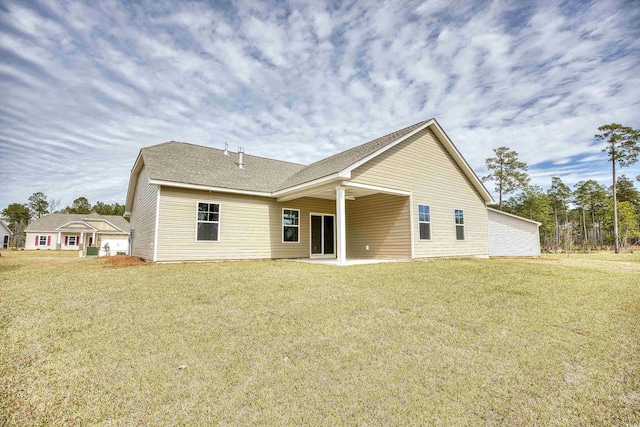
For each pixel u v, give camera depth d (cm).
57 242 3972
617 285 781
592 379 326
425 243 1284
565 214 4884
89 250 2284
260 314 509
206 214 1199
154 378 316
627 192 4581
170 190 1129
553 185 4828
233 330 442
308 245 1469
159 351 376
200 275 820
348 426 247
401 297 613
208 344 396
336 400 282
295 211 1445
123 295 621
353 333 434
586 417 264
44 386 302
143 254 1355
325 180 1053
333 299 596
